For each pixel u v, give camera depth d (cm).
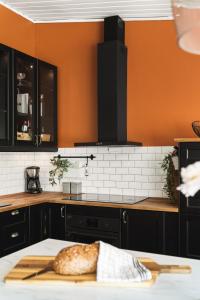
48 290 127
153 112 402
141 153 405
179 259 163
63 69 450
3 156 410
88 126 436
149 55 406
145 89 406
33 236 366
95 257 139
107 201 363
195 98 385
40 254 170
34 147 399
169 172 350
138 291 126
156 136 400
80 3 392
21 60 382
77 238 373
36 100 404
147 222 337
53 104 436
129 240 344
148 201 367
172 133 393
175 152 345
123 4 384
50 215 386
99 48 400
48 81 430
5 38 409
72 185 427
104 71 397
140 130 407
